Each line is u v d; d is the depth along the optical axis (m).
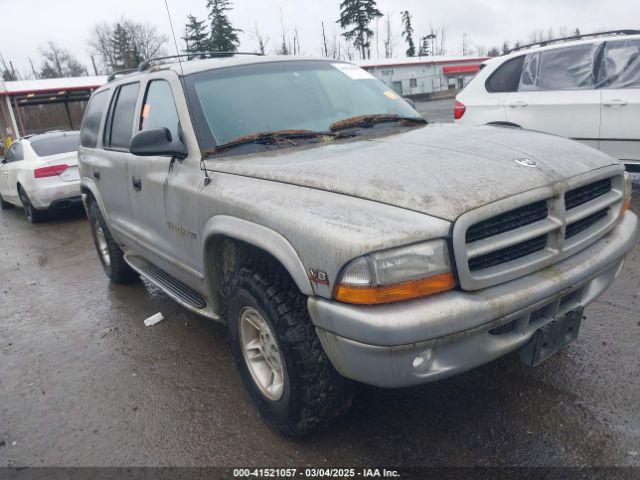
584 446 2.43
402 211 2.06
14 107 27.14
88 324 4.48
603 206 2.58
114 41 52.00
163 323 4.31
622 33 6.34
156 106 3.60
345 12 54.81
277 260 2.41
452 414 2.74
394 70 39.47
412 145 2.72
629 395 2.75
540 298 2.20
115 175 4.21
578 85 6.48
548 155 2.54
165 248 3.60
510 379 3.00
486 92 7.27
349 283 1.99
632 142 6.13
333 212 2.14
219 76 3.39
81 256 6.79
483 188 2.16
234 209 2.57
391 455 2.50
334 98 3.55
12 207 11.43
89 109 5.29
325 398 2.39
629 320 3.54
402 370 2.01
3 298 5.48
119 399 3.25
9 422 3.13
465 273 2.04
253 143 3.05
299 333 2.34
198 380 3.37
